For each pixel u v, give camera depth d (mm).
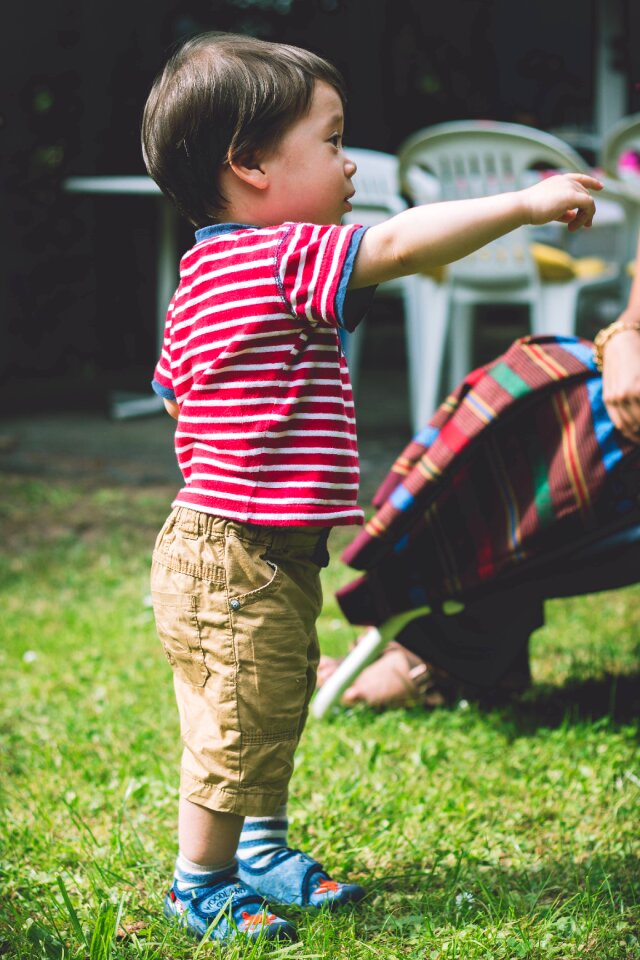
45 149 8711
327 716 2617
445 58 10070
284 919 1773
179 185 1808
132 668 3049
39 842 2041
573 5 9547
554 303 4824
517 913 1780
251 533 1710
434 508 2363
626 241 4809
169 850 2020
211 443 1735
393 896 1861
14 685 2934
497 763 2379
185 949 1708
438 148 4555
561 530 2264
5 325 8766
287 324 1677
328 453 1691
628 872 1912
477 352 6289
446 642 2574
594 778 2262
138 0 8836
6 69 8500
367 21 9945
